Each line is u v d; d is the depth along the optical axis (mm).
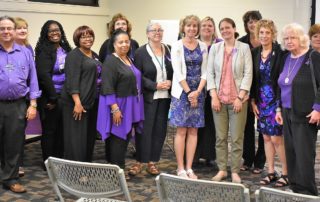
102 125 3855
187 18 3934
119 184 2123
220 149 4086
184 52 3934
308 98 3158
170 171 4461
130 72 3859
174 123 4020
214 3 7070
